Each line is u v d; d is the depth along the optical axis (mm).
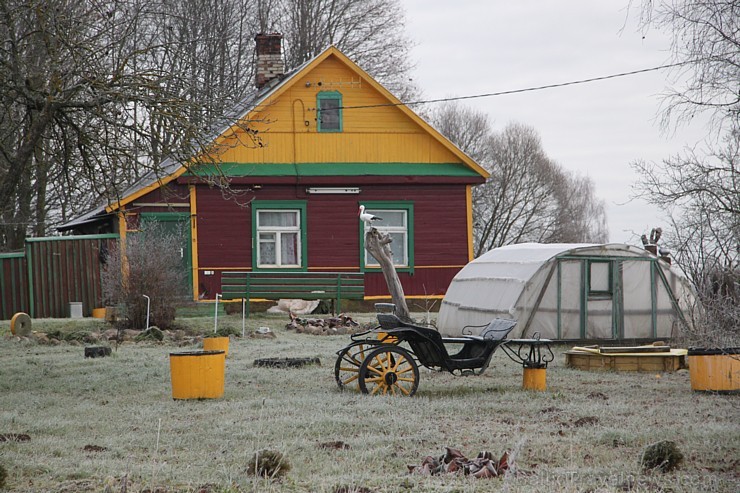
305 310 26078
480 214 63188
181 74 15375
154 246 22328
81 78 14203
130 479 7500
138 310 21531
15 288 25203
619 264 19859
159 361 16438
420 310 28453
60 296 25594
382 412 10781
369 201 28453
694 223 14305
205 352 12117
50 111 14000
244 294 25125
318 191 28109
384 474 7695
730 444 8711
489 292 20250
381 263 13039
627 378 14336
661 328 20047
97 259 26016
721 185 14242
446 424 9992
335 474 7711
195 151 15406
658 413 10680
